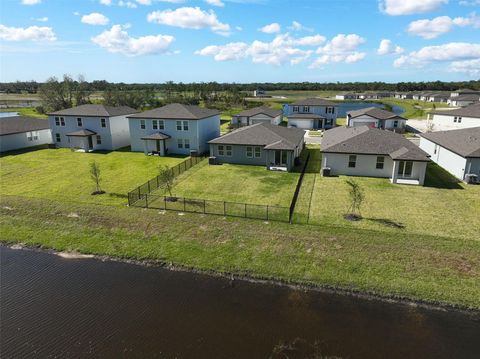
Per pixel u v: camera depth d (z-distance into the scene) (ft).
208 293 49.49
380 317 44.11
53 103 284.20
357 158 102.17
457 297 47.24
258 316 44.37
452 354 38.27
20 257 60.34
